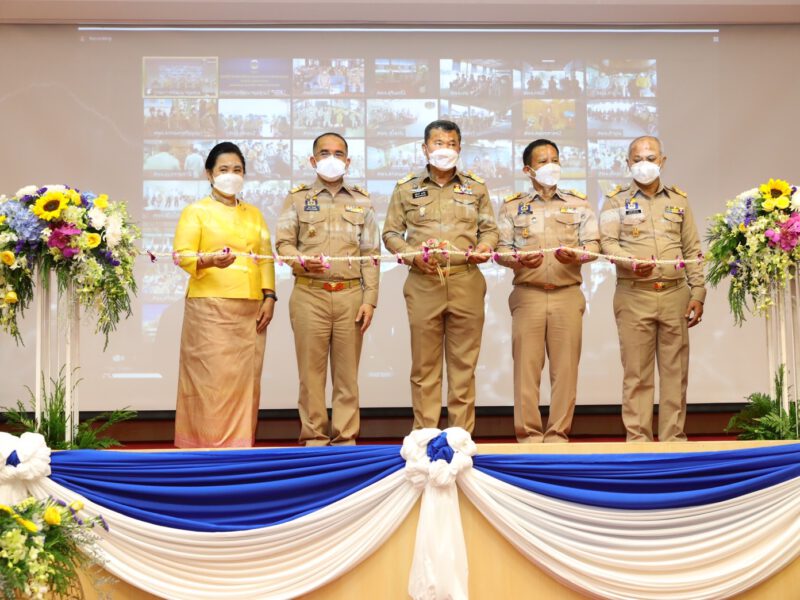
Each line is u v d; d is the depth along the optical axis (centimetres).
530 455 329
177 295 580
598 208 597
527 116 601
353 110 596
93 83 587
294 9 576
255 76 595
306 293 411
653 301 421
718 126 602
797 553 332
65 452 320
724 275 405
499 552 325
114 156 585
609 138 601
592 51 604
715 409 584
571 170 599
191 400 392
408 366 585
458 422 413
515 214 430
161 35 592
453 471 317
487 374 589
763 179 602
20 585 271
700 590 326
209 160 413
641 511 328
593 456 331
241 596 317
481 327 420
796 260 373
